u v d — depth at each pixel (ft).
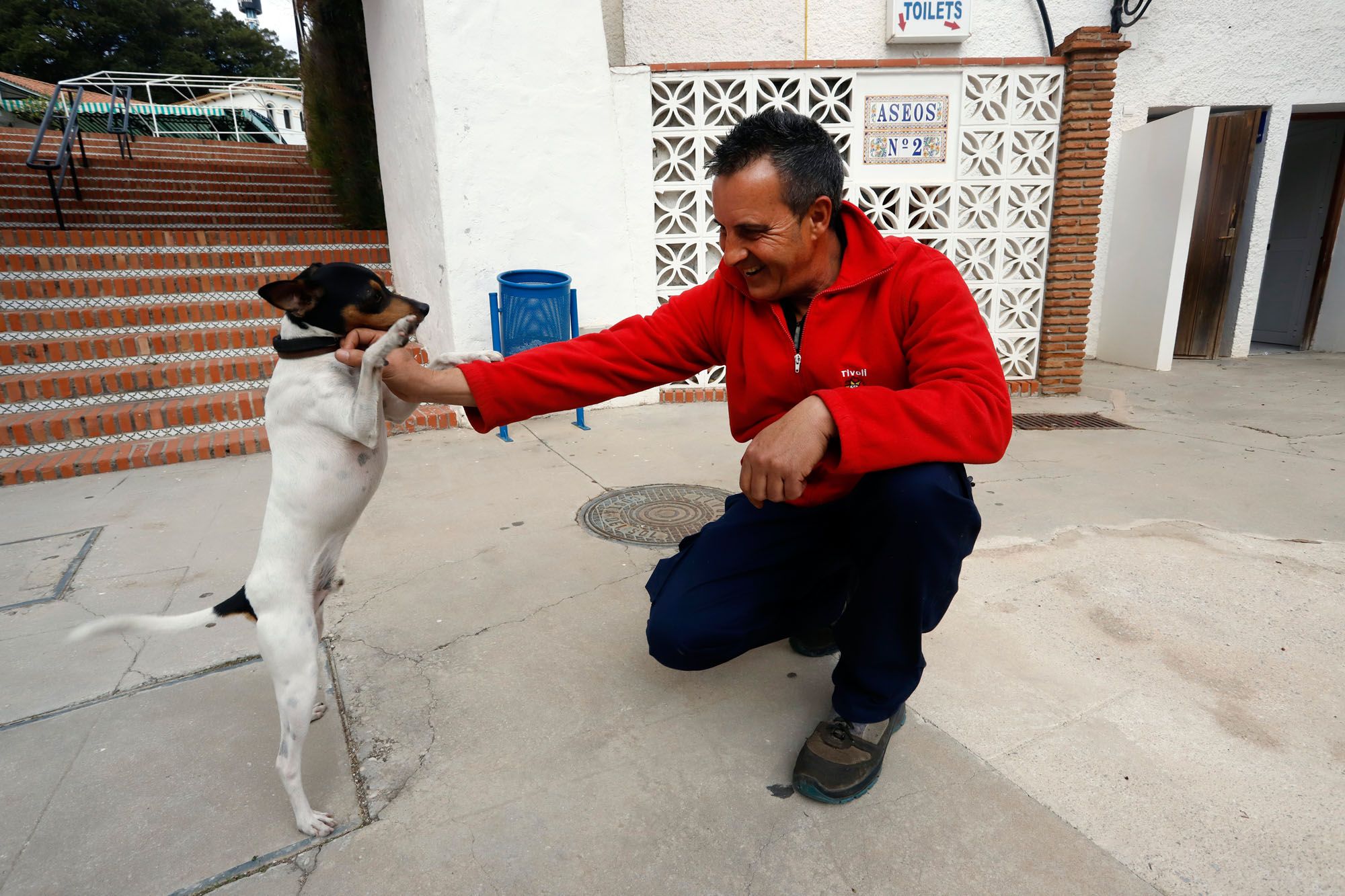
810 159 4.78
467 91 16.01
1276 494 11.93
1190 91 24.99
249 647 7.81
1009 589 8.72
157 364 17.30
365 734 6.31
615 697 6.81
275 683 4.98
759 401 6.05
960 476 5.23
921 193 19.45
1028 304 20.36
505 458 14.55
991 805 5.34
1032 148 19.26
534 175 17.11
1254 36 24.50
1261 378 22.49
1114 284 25.71
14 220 24.38
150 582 9.25
